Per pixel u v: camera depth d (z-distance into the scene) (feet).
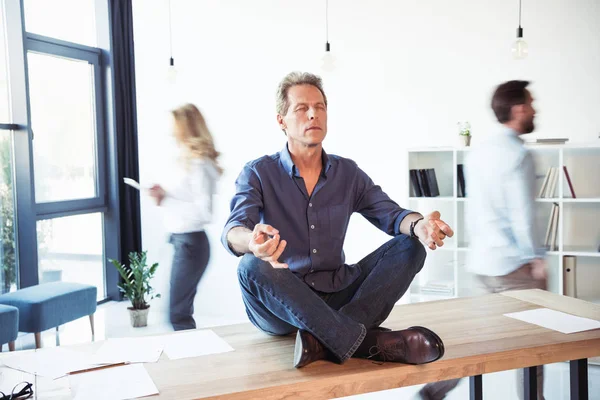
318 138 6.39
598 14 12.78
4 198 14.55
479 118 14.03
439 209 13.99
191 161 11.71
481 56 13.89
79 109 17.03
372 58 14.96
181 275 11.86
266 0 15.70
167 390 4.92
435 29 14.30
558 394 9.99
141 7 16.87
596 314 7.08
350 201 6.77
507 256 9.52
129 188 17.65
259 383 5.04
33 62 15.46
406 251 6.11
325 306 5.52
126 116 17.56
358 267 6.52
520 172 9.26
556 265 12.27
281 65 15.71
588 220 12.78
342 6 15.12
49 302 12.17
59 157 16.35
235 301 16.30
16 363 5.65
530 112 9.30
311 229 6.47
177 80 16.62
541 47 13.28
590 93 12.93
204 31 16.29
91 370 5.45
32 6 15.43
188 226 11.75
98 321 15.79
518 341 6.03
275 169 6.61
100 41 17.44
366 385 5.30
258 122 15.98
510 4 13.52
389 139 14.96
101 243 17.94
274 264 5.07
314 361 5.56
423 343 5.38
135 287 15.20
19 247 14.90
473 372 5.63
